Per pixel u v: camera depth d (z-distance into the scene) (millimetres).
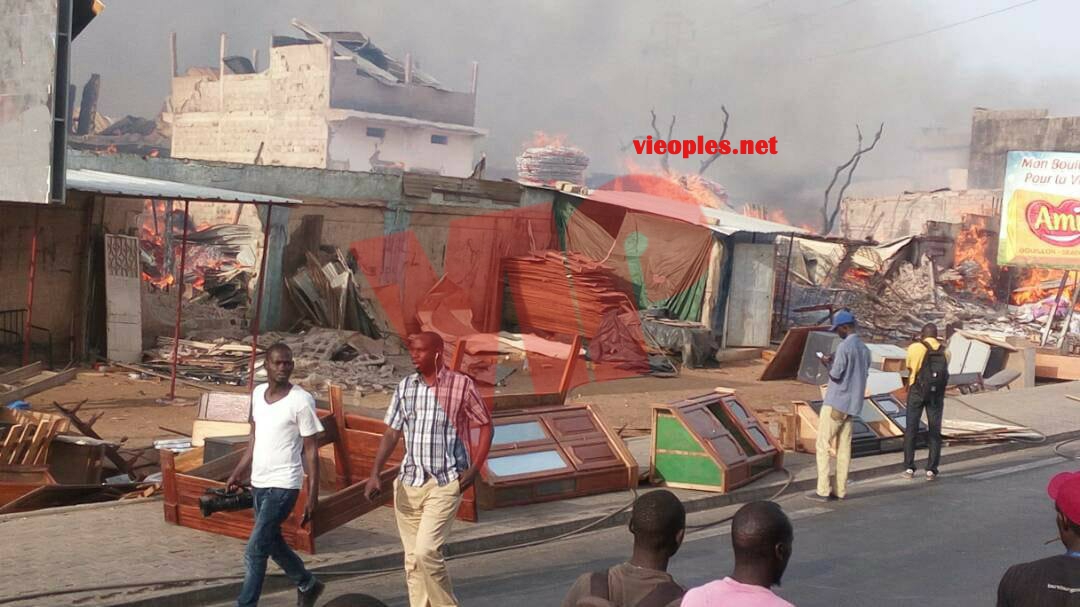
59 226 19047
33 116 11797
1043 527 9938
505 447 9883
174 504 8422
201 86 58375
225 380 18047
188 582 6988
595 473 10297
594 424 10781
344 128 54312
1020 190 29781
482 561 8297
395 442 6262
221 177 21734
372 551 8016
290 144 54875
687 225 25531
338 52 56375
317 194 22984
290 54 54938
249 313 22328
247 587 6449
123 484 10000
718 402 11781
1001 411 17672
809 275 35281
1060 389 20859
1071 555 3621
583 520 9367
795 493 11391
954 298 36688
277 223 22344
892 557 8688
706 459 10711
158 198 15625
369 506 8695
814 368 21969
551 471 9984
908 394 12492
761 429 12023
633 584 3549
